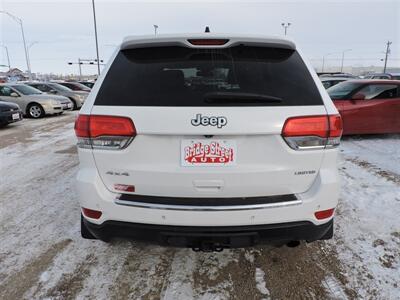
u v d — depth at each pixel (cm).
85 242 288
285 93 193
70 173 492
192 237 196
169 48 211
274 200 196
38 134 871
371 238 290
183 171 188
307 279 236
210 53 209
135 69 204
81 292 224
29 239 293
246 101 185
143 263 256
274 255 266
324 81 1319
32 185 438
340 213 339
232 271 246
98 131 192
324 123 191
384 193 393
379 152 602
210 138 185
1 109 941
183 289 226
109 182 200
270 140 187
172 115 181
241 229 194
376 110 696
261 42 211
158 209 191
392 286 228
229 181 190
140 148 189
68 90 1681
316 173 198
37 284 232
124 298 218
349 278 237
